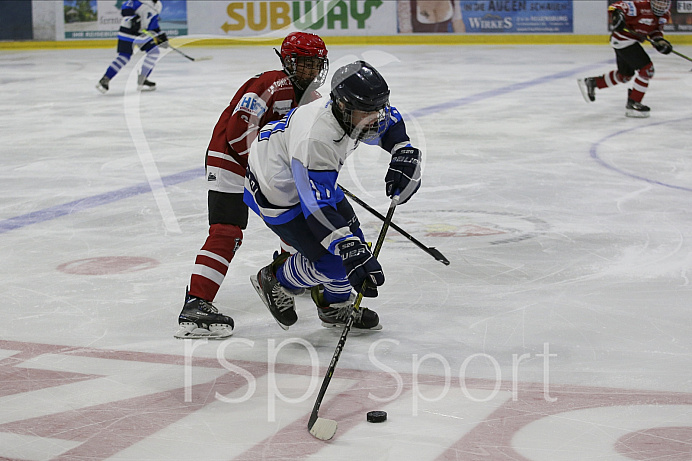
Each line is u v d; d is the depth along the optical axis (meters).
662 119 15.66
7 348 5.37
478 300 6.20
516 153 12.62
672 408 4.30
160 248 7.84
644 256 7.27
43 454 3.91
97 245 7.97
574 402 4.40
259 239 8.13
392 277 6.80
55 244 8.02
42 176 11.41
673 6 31.30
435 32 32.81
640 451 3.84
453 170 11.41
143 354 5.25
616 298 6.17
